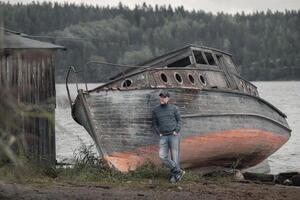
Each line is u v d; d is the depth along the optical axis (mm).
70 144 29688
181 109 16359
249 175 17984
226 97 17875
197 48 18562
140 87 15984
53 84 15914
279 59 186750
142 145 16031
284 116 22641
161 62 18625
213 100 17328
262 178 17594
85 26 88062
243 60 179125
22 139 6285
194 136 16750
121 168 16078
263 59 184250
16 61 15266
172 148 14648
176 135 14656
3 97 5531
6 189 11617
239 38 181125
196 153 17297
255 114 19250
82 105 16406
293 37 192625
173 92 16219
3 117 5508
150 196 12109
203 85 17500
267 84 176500
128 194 12219
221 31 176125
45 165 15172
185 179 15055
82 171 15258
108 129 16219
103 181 14438
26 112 5680
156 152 16094
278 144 22062
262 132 19891
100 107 16266
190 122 16562
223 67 19531
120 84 16531
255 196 12547
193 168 18141
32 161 14797
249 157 20359
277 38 190000
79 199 11336
